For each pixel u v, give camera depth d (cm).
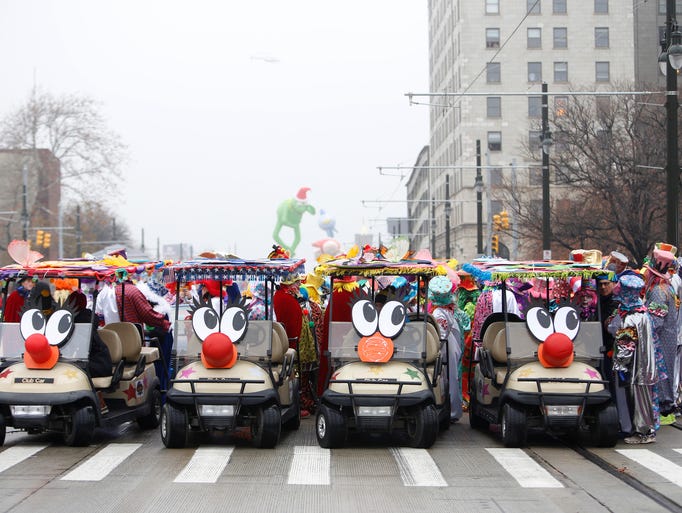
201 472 992
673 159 1898
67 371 1130
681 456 1091
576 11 7294
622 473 991
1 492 895
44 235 5612
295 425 1296
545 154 3156
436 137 9412
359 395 1107
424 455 1096
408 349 1151
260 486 923
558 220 4041
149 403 1292
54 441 1202
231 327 1163
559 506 843
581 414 1114
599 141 3862
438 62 9106
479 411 1284
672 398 1301
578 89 6688
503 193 5538
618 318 1191
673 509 830
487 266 1237
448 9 8244
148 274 1316
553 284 1394
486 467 1027
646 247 3762
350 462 1052
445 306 1338
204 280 1284
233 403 1109
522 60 7344
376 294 1294
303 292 1566
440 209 9125
